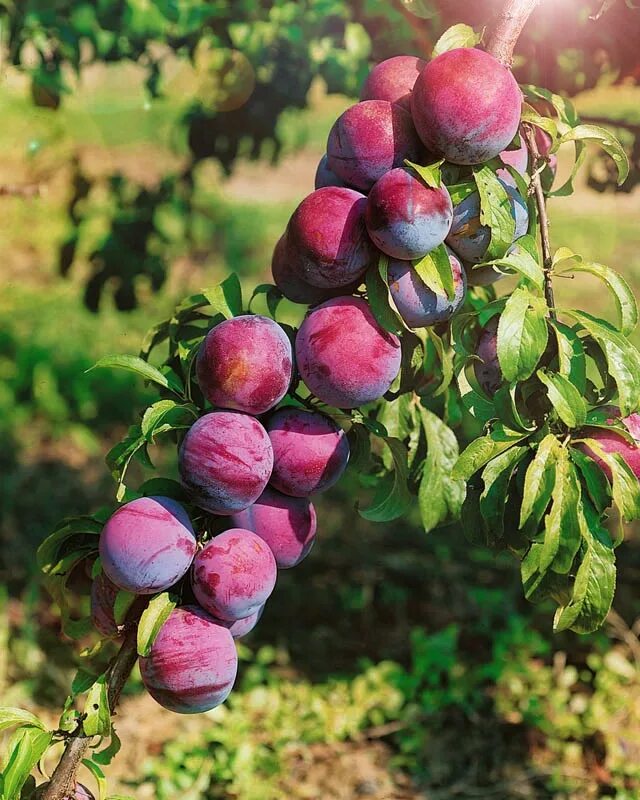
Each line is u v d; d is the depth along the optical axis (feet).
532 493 2.29
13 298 10.84
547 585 2.43
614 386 2.49
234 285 2.62
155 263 6.06
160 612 2.38
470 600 6.29
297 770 4.80
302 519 2.52
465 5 3.12
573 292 12.10
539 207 2.49
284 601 6.36
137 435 2.53
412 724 5.11
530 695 5.23
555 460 2.32
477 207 2.43
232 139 5.76
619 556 6.66
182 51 5.03
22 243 11.53
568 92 4.27
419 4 2.92
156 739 4.93
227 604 2.38
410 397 2.90
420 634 5.65
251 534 2.45
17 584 6.24
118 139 14.46
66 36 4.69
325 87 5.26
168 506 2.39
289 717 5.09
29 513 7.41
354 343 2.40
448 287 2.35
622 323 2.42
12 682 5.16
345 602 6.30
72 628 2.72
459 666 5.50
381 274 2.36
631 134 4.72
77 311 10.71
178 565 2.36
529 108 2.50
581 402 2.30
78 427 8.95
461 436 7.14
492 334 2.54
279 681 5.46
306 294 2.56
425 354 2.72
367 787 4.70
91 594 2.56
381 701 5.24
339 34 4.96
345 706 5.19
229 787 4.58
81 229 6.34
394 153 2.39
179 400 2.53
